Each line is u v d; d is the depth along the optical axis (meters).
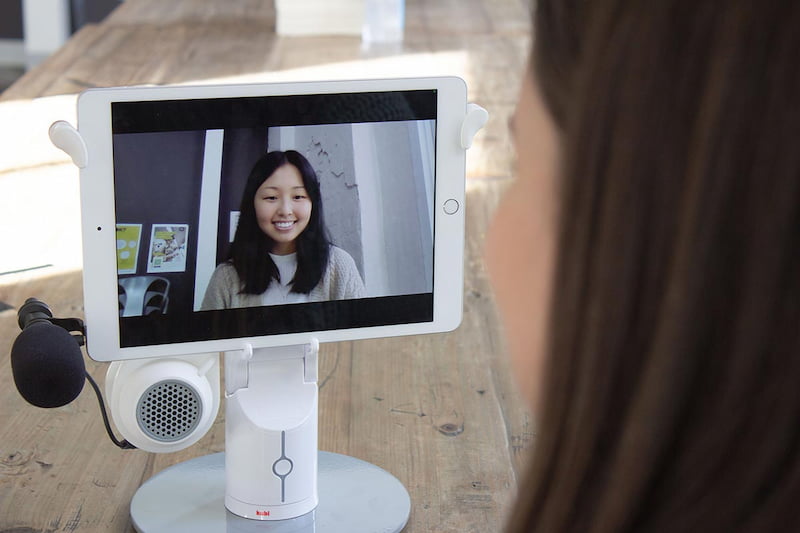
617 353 0.25
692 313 0.23
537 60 0.28
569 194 0.25
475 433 1.05
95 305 0.84
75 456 0.99
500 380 1.17
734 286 0.23
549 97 0.28
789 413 0.24
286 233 0.88
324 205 0.88
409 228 0.91
